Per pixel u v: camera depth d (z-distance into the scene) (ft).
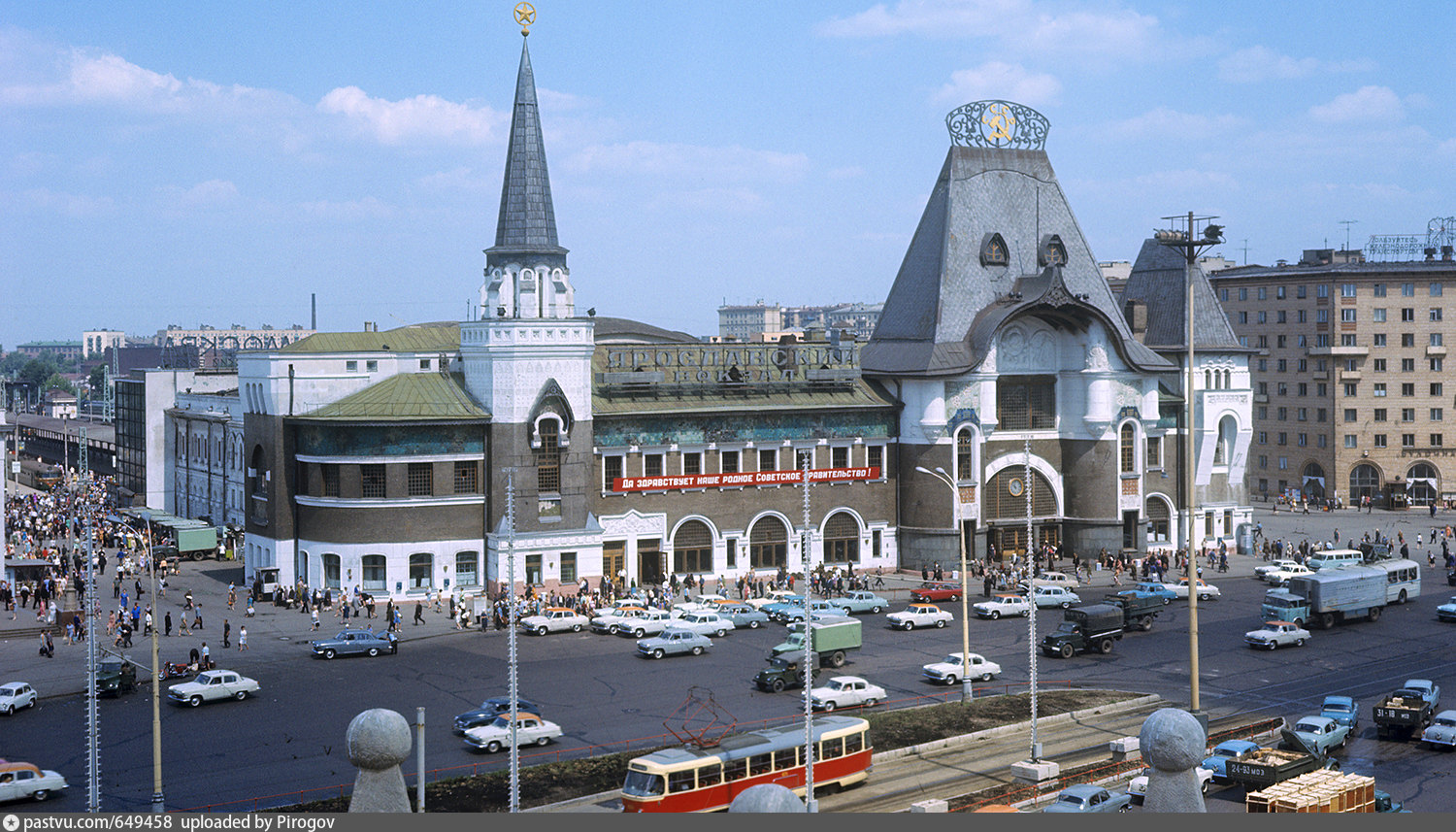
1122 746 185.78
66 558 357.82
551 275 328.29
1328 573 302.04
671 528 346.74
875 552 374.43
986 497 380.37
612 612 295.28
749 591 331.16
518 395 323.37
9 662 254.88
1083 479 384.88
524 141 330.13
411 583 320.50
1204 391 406.82
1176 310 420.77
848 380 372.99
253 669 250.57
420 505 319.47
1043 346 387.55
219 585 353.51
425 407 322.14
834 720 177.58
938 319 374.02
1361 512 534.37
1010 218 395.34
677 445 348.59
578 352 329.52
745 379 362.74
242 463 409.49
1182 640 284.82
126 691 232.73
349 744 65.92
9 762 177.37
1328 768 172.35
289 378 328.29
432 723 209.05
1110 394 381.60
